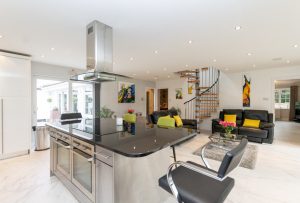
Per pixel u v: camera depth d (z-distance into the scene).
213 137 4.12
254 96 5.82
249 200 1.99
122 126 2.40
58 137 2.27
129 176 1.48
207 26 2.42
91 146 1.60
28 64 3.75
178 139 1.63
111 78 2.66
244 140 1.27
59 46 3.24
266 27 2.44
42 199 2.01
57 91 5.55
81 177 1.86
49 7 1.90
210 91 6.65
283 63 4.78
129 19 2.20
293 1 1.79
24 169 2.88
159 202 1.80
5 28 2.44
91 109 5.99
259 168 2.90
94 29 2.26
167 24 2.36
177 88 7.95
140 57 4.10
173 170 1.46
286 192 2.17
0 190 2.21
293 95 9.96
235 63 4.78
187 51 3.62
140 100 8.05
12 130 3.52
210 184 1.25
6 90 3.44
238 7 1.92
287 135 5.72
